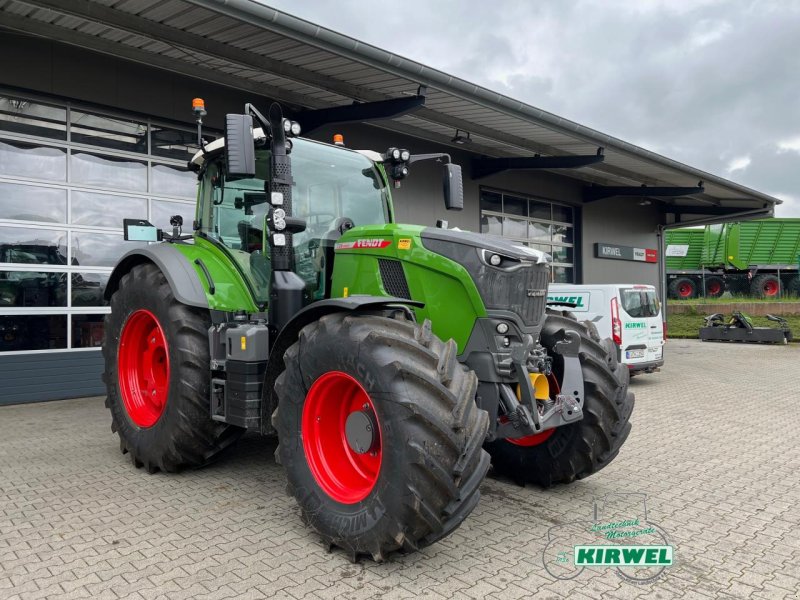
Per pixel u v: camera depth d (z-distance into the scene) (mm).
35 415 7059
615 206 17469
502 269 3572
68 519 3832
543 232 15273
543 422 3592
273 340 4133
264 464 5066
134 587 2951
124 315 5094
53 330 7988
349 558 3266
